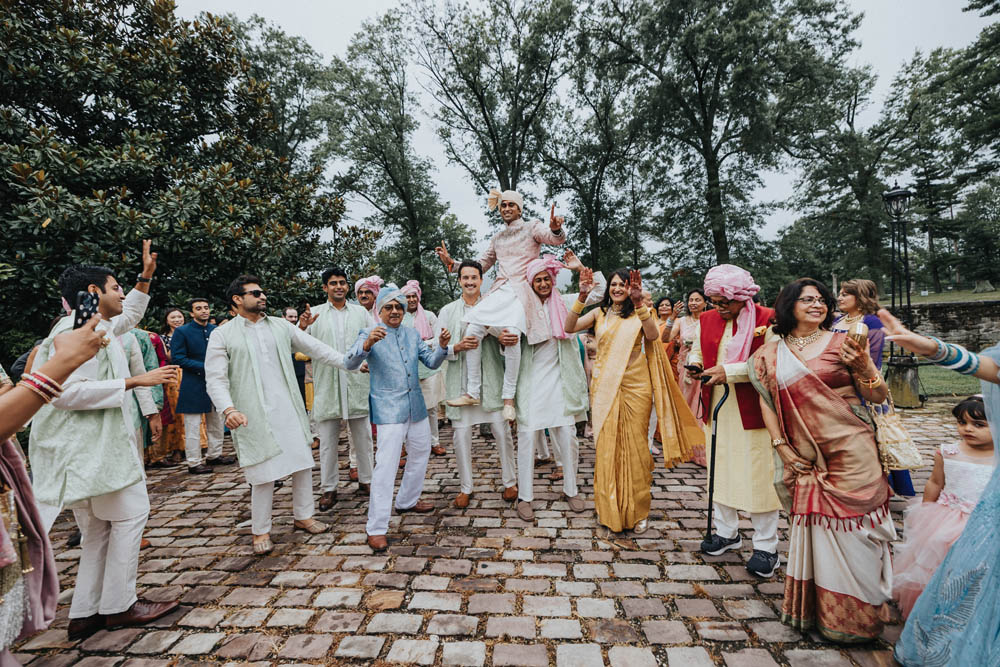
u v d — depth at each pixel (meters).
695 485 4.59
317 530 3.66
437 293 26.67
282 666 2.16
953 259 34.47
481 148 22.84
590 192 23.38
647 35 18.58
